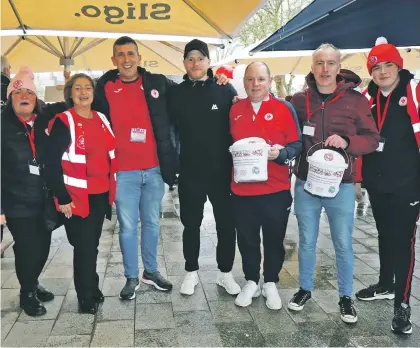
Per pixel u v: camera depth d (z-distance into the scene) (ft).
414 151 9.32
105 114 10.48
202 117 10.34
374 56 9.37
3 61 13.10
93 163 9.78
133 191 10.83
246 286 10.71
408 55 24.13
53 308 10.44
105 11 11.18
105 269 13.23
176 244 15.94
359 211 21.56
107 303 10.73
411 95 9.12
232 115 10.30
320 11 12.41
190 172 10.64
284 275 12.73
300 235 10.32
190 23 11.87
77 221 9.86
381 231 10.59
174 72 26.43
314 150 9.61
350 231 9.77
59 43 21.97
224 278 11.43
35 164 9.59
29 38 21.45
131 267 11.13
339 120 9.41
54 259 14.11
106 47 25.55
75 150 9.41
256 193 10.09
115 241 16.29
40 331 9.29
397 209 9.44
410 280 9.29
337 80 9.74
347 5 11.80
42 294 10.88
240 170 9.55
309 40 13.88
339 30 13.19
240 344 8.75
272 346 8.67
